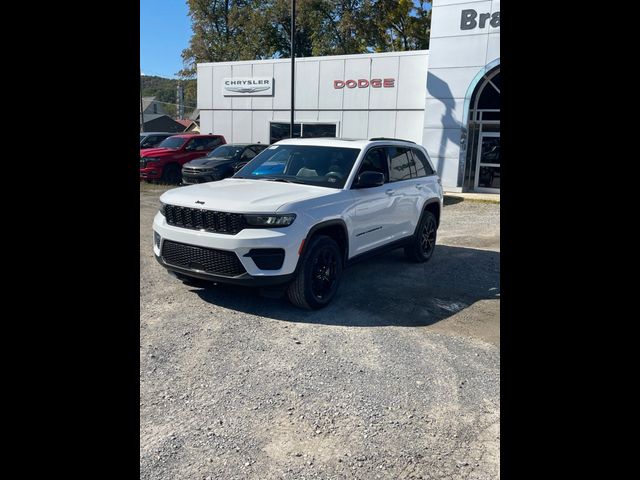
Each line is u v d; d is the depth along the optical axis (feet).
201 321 15.87
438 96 58.39
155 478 8.64
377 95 63.67
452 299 18.98
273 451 9.50
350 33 133.08
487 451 9.63
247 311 16.89
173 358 13.23
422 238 24.40
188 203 16.75
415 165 24.09
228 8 135.64
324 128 67.87
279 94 70.79
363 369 12.87
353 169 19.36
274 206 15.97
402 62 61.62
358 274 22.43
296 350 13.89
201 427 10.21
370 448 9.66
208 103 77.36
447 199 54.08
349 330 15.48
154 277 20.56
